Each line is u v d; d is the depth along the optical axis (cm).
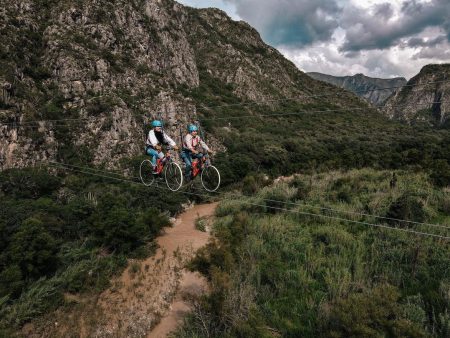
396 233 2316
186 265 2528
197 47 15325
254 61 15588
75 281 2320
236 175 5831
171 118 6134
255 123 10206
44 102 4909
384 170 4369
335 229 2572
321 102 15112
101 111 5250
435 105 17238
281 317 1775
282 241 2552
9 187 3656
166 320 2116
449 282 1714
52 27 5866
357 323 1395
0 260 2278
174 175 1162
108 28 6756
